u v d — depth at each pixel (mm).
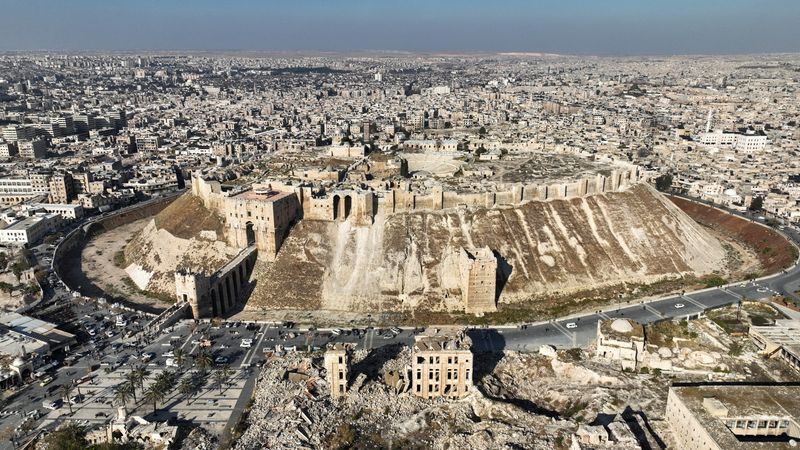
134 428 150500
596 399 159375
